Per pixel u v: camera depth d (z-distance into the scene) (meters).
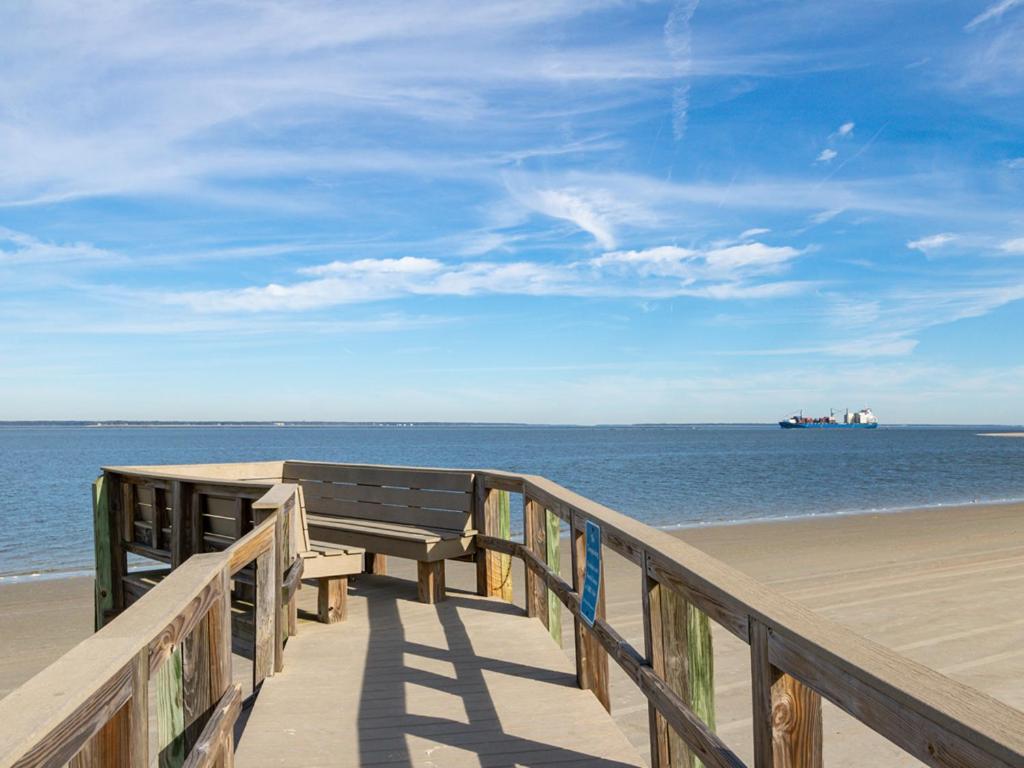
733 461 54.22
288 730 3.67
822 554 12.89
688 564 2.36
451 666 4.62
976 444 101.69
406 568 12.19
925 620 7.81
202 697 2.51
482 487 6.43
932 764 1.16
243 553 3.23
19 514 23.95
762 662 1.80
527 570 5.75
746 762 4.59
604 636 3.40
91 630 9.15
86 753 1.43
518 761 3.30
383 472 7.30
